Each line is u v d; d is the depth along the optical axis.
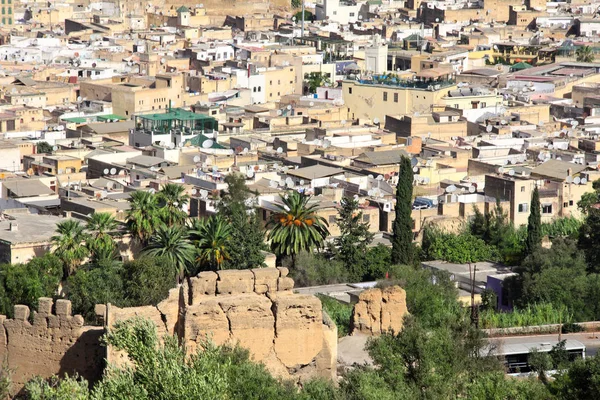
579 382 147.12
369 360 152.12
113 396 122.25
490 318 194.00
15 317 147.00
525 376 166.62
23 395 146.38
